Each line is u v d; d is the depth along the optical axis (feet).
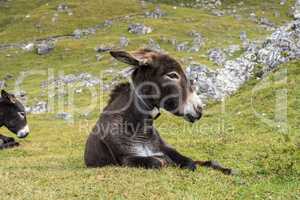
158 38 381.40
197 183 43.37
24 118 92.07
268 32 425.69
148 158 47.39
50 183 44.83
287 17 515.50
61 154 79.77
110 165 49.80
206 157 62.34
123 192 40.37
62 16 496.64
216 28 429.38
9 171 53.26
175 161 48.83
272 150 59.52
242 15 517.55
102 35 426.10
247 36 396.16
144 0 575.79
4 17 531.50
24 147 95.30
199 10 537.24
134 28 421.18
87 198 39.17
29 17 503.20
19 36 459.32
